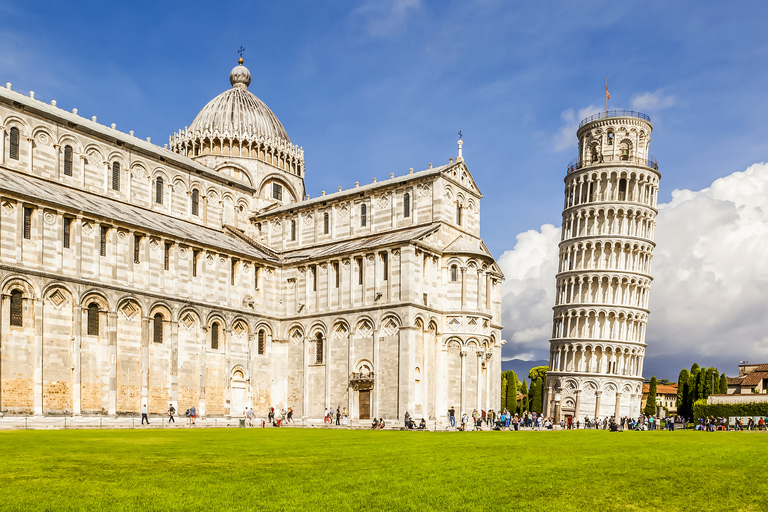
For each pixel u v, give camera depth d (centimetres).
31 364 5731
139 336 6644
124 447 3428
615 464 2920
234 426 6856
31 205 5881
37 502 1838
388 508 1862
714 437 5694
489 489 2169
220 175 9188
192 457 2978
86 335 6191
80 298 6122
